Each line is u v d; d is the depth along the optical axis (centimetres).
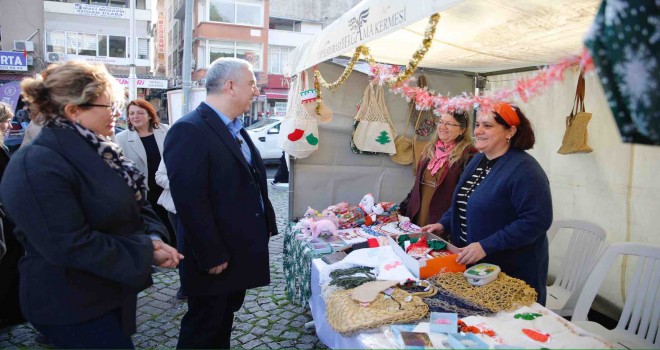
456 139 273
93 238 129
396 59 297
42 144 128
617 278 259
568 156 288
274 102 2225
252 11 2077
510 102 195
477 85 343
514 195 183
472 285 171
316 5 2450
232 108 202
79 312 133
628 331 191
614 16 82
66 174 127
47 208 122
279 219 571
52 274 131
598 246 242
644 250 191
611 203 262
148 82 1925
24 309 133
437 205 276
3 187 124
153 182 354
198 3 2000
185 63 666
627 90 83
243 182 198
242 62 202
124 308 146
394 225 296
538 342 133
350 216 298
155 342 267
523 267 191
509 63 272
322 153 342
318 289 213
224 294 201
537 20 158
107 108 141
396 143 348
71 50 1850
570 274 255
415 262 181
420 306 154
